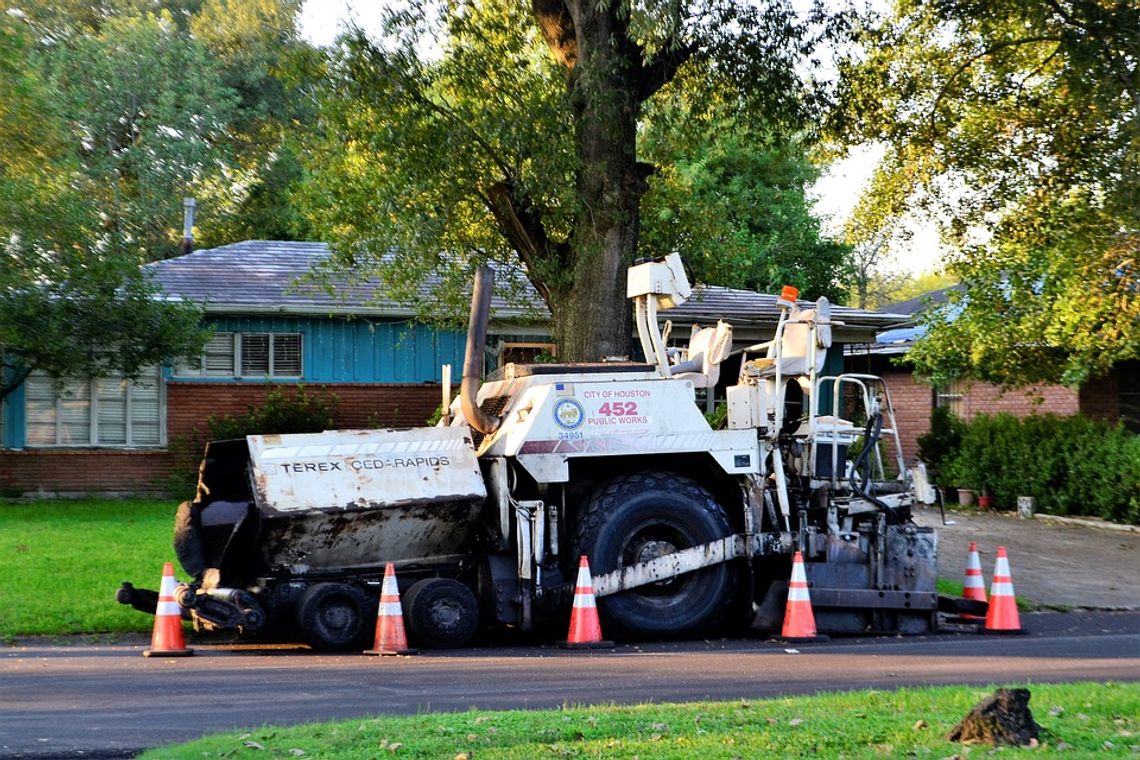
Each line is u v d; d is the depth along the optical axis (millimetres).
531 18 24203
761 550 16078
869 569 16328
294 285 27359
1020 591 20375
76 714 10453
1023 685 11438
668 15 19188
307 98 22891
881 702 10203
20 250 27406
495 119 22406
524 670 12922
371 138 22500
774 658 13906
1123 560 23844
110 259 27906
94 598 16750
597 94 21609
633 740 8859
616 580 15469
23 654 14156
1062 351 29516
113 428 30766
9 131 30266
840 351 33875
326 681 12188
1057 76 26609
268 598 14922
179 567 19016
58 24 60594
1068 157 27469
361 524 15078
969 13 25750
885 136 27859
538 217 23484
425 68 23219
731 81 24000
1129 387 33094
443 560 15859
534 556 15398
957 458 33625
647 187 22812
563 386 15820
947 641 15625
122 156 57906
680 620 15766
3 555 19625
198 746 8781
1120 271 26594
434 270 26422
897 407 40938
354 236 23938
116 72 58562
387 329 31969
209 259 33906
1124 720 9312
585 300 22484
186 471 30688
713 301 33656
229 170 60531
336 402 31547
